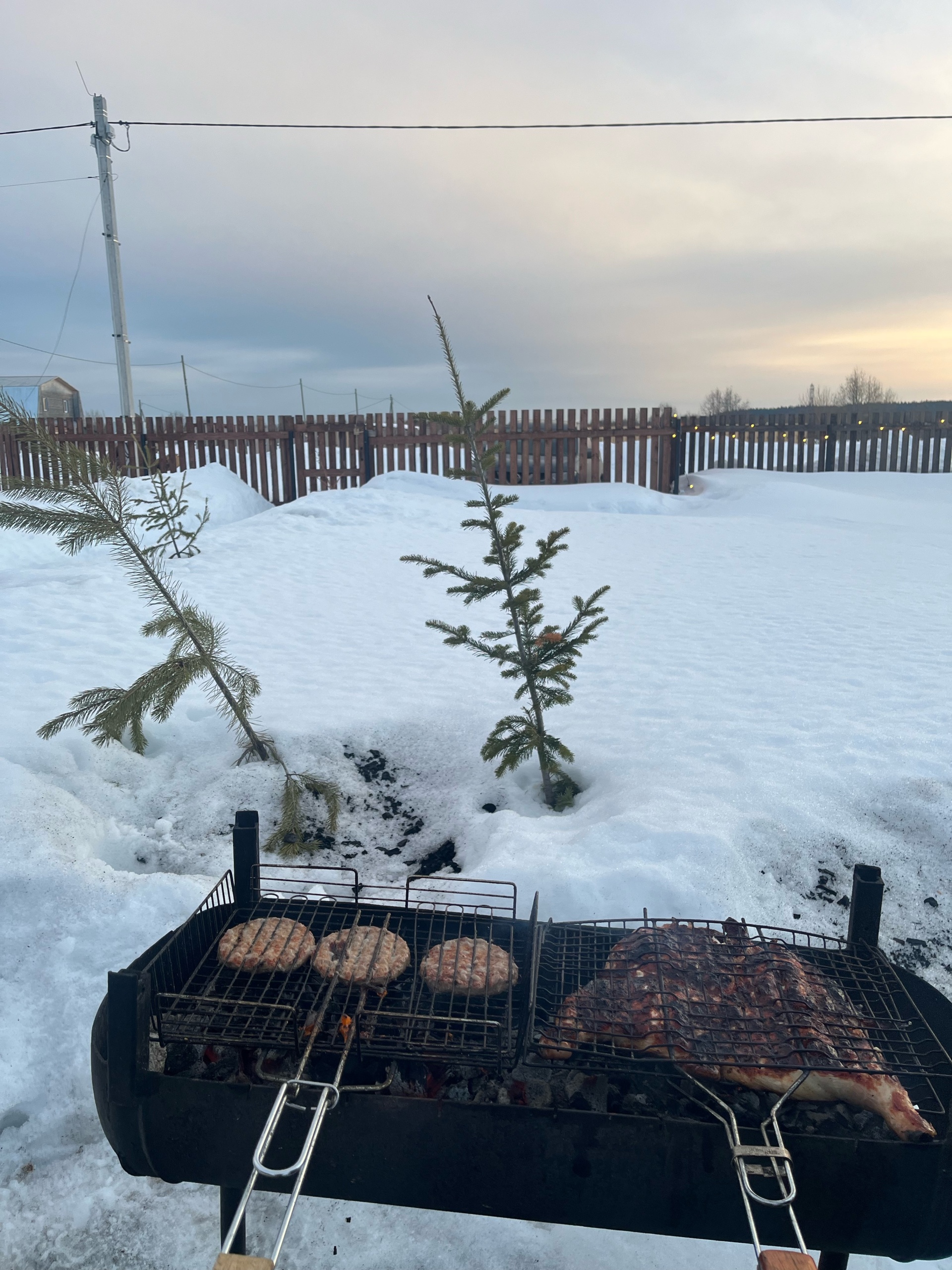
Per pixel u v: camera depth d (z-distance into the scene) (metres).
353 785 5.11
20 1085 2.98
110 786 4.86
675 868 3.77
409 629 8.09
